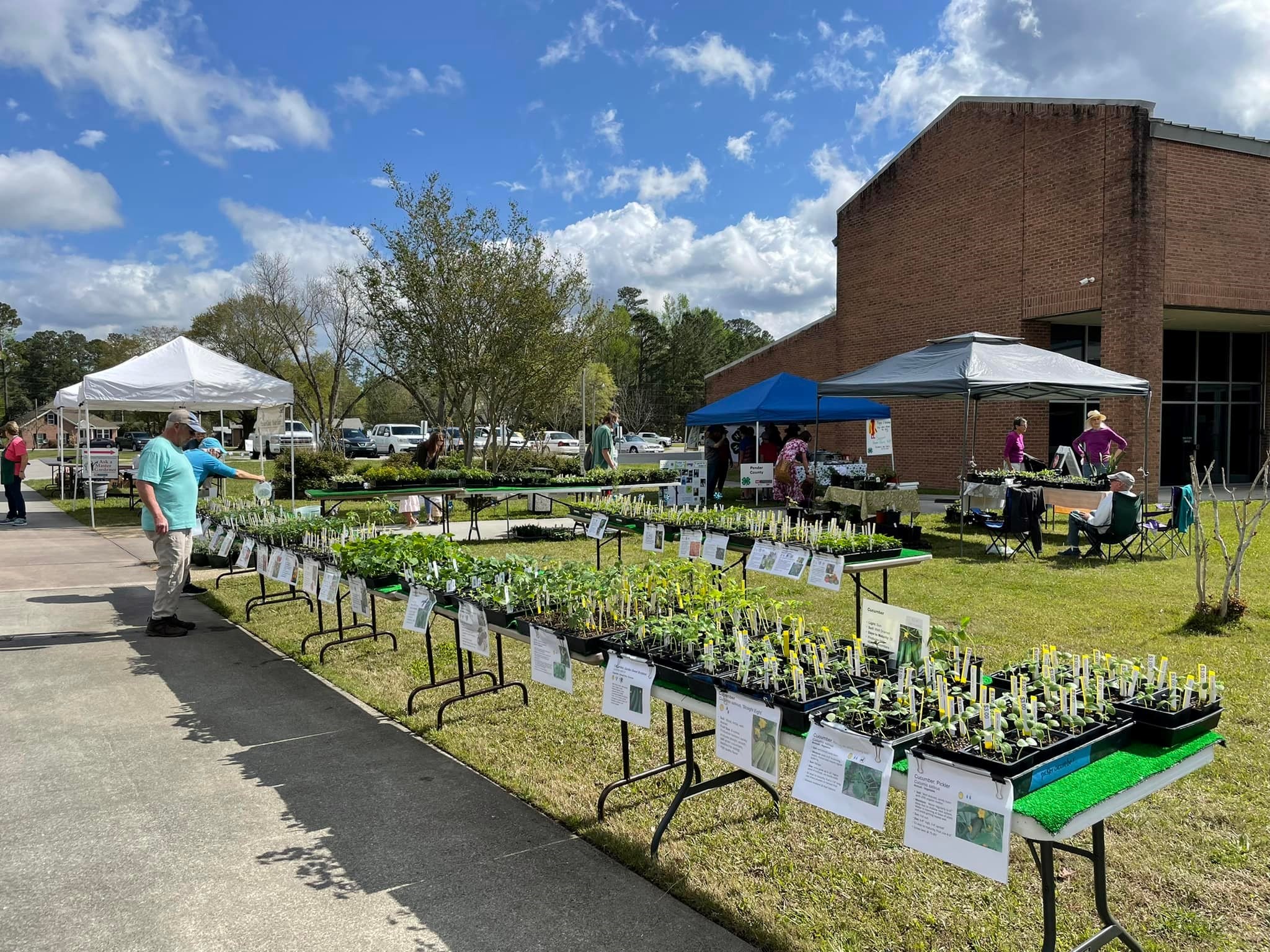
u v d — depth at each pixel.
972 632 6.20
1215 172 15.59
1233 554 9.60
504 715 4.70
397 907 2.84
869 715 2.51
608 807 3.56
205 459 8.35
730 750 2.84
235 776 3.92
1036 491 9.68
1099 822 2.36
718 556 6.34
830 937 2.64
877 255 20.50
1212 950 2.57
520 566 4.61
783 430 21.33
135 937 2.66
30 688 5.21
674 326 71.44
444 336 17.47
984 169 17.67
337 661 5.78
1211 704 2.52
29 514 16.00
